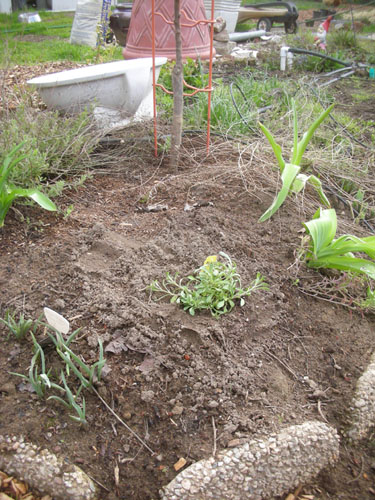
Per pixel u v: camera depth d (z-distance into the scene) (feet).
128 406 5.95
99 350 6.29
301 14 45.78
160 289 7.12
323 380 6.61
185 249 8.06
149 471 5.48
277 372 6.52
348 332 7.35
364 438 6.19
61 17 38.93
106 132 11.83
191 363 6.31
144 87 12.80
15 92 14.37
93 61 21.36
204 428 5.78
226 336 6.70
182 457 5.53
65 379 6.11
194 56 17.44
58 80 11.36
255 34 31.07
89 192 10.21
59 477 5.33
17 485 5.40
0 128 10.52
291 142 12.56
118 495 5.33
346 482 5.77
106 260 7.87
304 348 6.96
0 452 5.49
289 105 15.15
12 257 7.88
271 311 7.25
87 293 7.11
